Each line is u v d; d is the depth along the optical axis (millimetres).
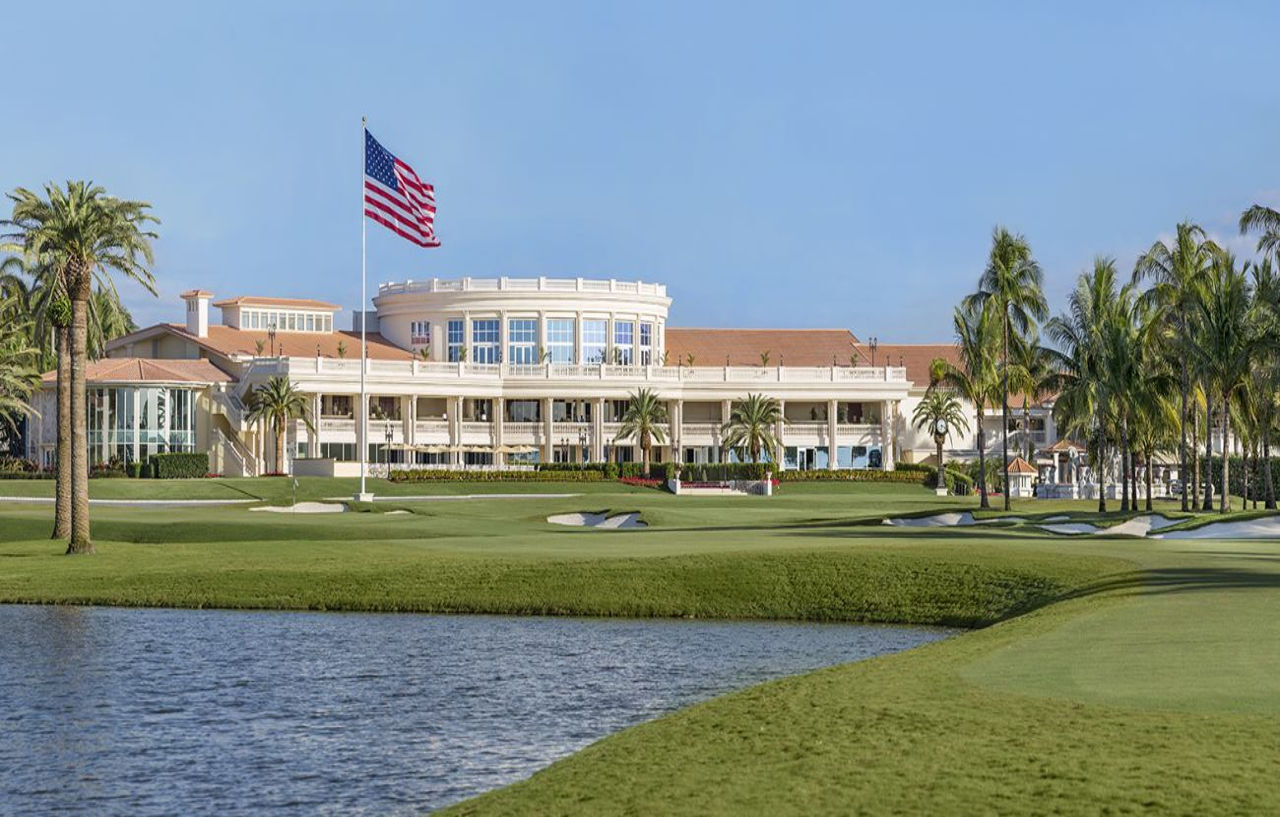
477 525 71375
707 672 31891
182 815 20797
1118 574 38938
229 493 101188
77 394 55312
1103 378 84062
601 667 32531
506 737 25562
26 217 56188
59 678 31281
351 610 42188
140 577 46406
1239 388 84500
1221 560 42688
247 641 36375
